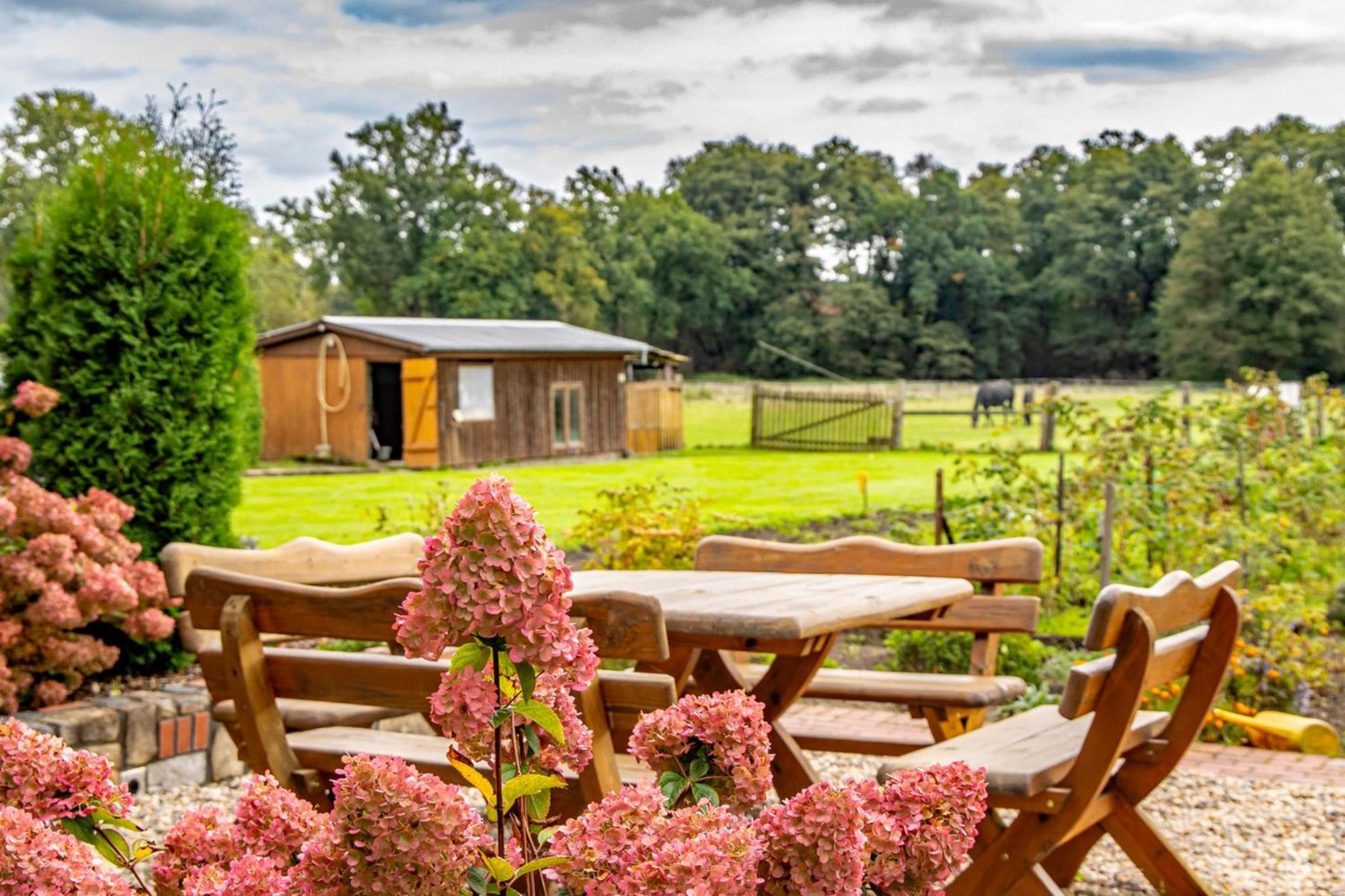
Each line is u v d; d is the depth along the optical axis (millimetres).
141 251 6535
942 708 4445
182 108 12977
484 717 1738
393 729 5648
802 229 80188
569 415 26625
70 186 6688
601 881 1632
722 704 2086
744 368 80062
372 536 11281
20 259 6582
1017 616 4793
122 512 6008
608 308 72188
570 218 67875
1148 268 79938
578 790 2992
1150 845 3920
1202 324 68500
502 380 25047
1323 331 66062
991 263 79812
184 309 6621
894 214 81625
